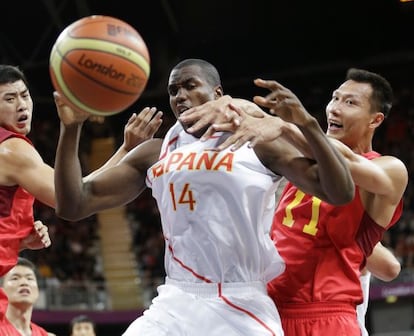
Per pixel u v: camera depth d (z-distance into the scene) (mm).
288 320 4266
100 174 4078
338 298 4246
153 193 4051
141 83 3488
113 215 24031
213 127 3459
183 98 3873
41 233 4727
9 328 4984
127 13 22922
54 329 18406
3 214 4469
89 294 18172
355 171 3994
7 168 4422
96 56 3365
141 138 4453
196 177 3770
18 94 4602
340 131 4617
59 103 3623
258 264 3885
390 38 25344
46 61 25609
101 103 3461
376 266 5082
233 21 23219
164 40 24234
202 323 3779
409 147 24734
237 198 3748
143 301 18812
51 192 4379
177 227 3852
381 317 20234
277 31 24125
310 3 22750
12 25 23875
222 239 3768
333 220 4285
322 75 26438
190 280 3854
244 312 3795
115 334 19281
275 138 3521
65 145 3721
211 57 24953
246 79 25906
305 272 4277
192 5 22172
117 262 22156
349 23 24156
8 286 6898
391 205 4328
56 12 22234
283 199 4512
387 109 4629
